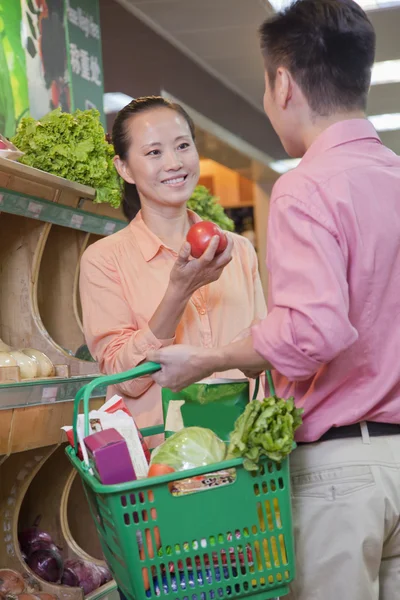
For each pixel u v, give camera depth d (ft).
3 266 10.02
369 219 4.90
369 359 5.03
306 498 5.14
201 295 7.65
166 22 24.97
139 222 7.87
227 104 33.12
